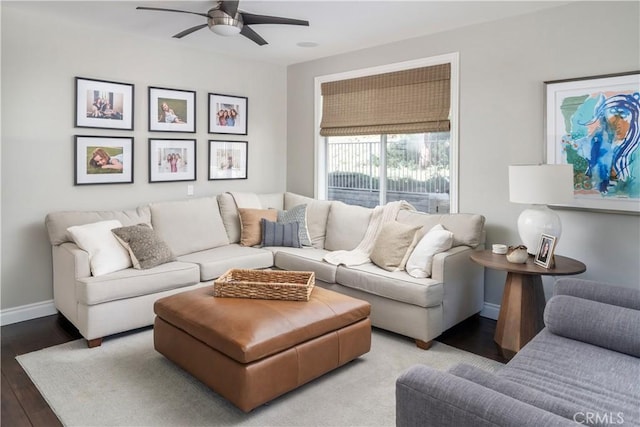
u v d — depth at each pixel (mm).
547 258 2908
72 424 2230
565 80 3357
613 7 3135
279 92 5570
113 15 3680
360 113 4828
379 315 3445
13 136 3602
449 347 3223
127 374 2754
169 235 4074
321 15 3639
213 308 2617
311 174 5418
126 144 4250
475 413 1164
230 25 3254
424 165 4461
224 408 2383
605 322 2061
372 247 4020
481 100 3861
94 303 3092
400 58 4414
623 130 3119
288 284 2791
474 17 3686
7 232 3621
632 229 3139
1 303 3627
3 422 2246
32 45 3645
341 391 2574
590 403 1582
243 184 5277
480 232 3639
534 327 3088
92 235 3369
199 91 4789
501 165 3770
